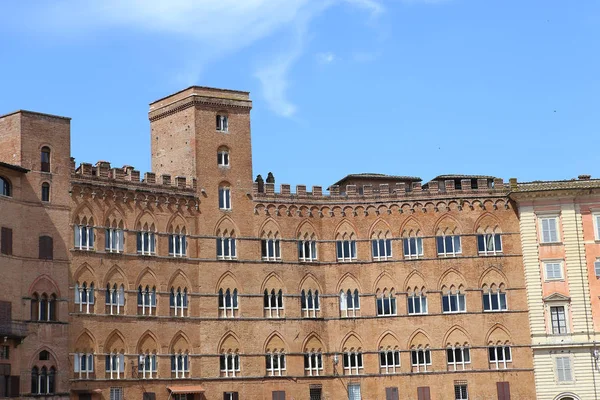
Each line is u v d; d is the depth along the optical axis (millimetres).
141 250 111438
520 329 118500
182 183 115938
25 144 104812
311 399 116812
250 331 115750
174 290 112875
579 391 115188
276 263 118625
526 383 117188
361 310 119500
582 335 116312
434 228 121250
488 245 121000
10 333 97875
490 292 119688
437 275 120000
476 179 123938
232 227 117688
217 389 112750
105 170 110250
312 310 119062
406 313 119062
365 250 121062
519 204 120812
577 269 118062
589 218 119375
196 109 118688
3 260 100062
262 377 115000
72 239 106562
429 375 117500
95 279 107312
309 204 121500
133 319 109062
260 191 120562
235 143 120125
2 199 101062
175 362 111375
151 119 124062
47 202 105312
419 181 129875
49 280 103875
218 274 115625
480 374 117438
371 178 128625
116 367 107250
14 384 98750
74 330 104875
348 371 118125
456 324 118625
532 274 118812
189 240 114938
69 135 108375
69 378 103625
